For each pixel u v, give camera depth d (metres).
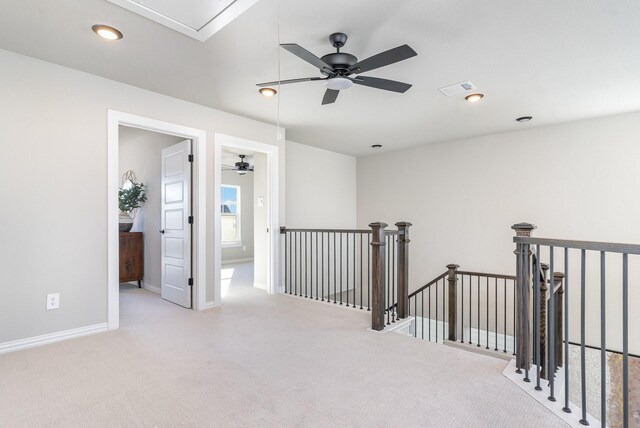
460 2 2.01
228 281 5.80
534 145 4.77
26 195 2.72
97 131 3.09
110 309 3.15
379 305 3.19
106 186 3.14
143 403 1.92
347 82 2.38
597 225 4.30
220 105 3.84
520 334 2.36
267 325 3.33
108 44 2.52
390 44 2.50
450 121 4.44
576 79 3.11
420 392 2.05
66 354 2.60
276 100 3.67
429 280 5.79
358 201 6.87
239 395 2.01
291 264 5.32
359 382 2.17
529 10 2.09
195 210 3.86
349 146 5.99
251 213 9.11
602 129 4.27
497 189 5.10
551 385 1.96
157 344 2.82
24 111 2.71
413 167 6.05
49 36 2.41
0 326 2.60
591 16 2.15
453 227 5.54
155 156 4.91
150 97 3.42
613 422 3.92
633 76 3.04
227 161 7.26
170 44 2.51
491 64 2.82
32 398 1.97
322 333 3.11
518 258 2.37
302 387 2.11
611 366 4.09
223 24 2.24
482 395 2.02
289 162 5.67
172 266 4.24
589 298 4.30
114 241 3.19
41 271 2.79
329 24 2.24
